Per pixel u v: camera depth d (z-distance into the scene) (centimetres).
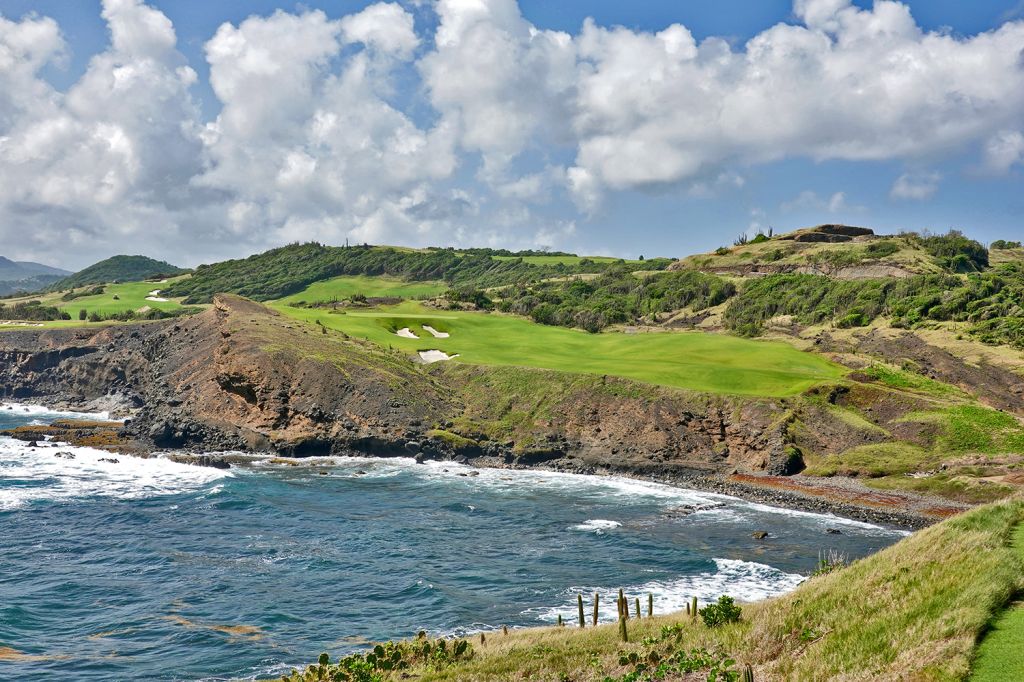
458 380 9425
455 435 8081
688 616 2728
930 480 6334
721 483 6838
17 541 4784
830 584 2364
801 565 4594
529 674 2273
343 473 7150
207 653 3322
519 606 3941
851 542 5081
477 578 4356
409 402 8481
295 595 4047
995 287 12938
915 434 7194
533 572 4462
